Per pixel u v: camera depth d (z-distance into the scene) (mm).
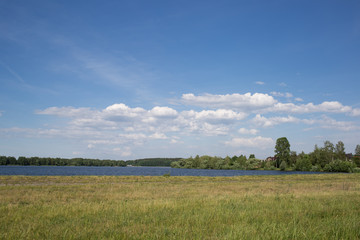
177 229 8102
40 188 24016
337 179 46625
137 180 38094
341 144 140875
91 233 7816
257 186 29094
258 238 7004
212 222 9312
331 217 10188
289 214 11008
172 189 24531
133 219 9906
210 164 174375
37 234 7656
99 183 32531
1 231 8172
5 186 24875
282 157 136875
